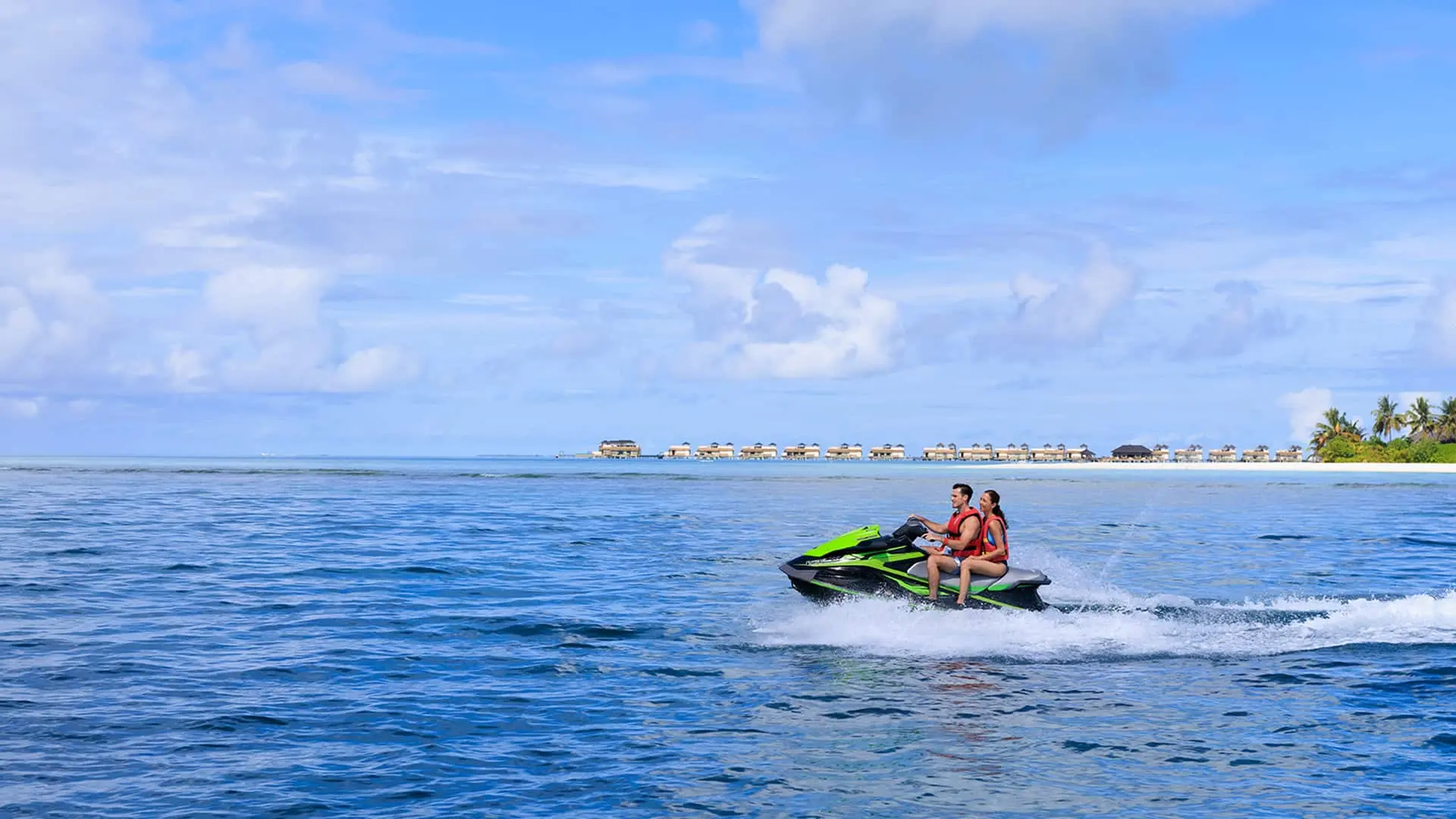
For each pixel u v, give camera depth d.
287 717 8.80
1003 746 8.07
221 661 10.98
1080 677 10.47
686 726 8.62
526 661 11.20
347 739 8.18
